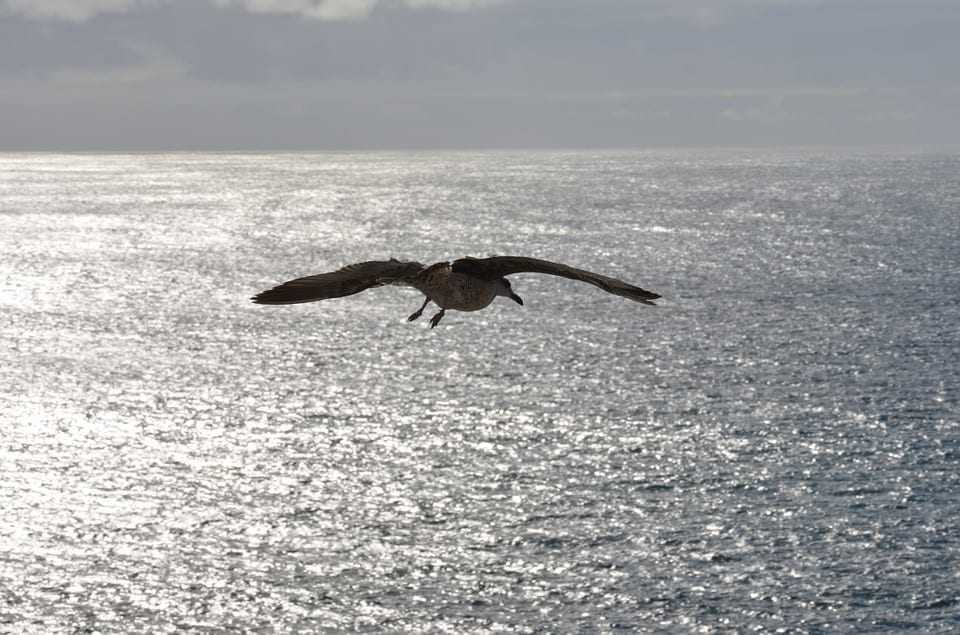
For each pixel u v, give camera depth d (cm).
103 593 5116
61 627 4800
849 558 5366
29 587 5159
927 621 4747
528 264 1021
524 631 4756
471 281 1012
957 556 5359
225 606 5000
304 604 5025
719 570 5288
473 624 4816
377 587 5181
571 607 4959
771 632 4684
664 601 4981
